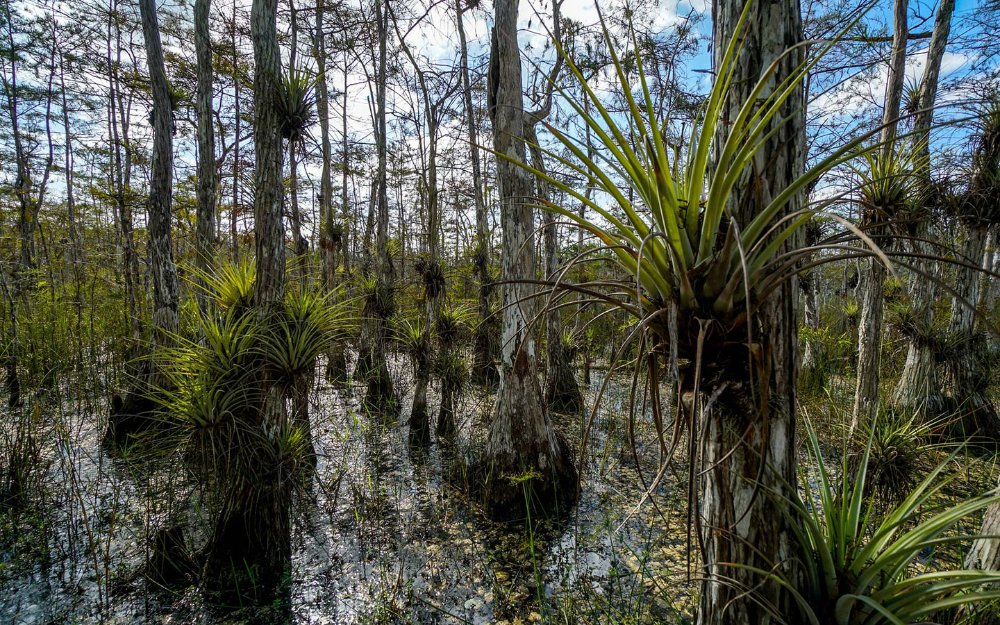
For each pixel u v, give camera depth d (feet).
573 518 14.21
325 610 10.61
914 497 5.02
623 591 10.57
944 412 18.11
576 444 20.11
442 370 23.99
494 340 31.53
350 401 28.07
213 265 14.32
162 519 13.66
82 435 21.09
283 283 13.37
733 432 4.77
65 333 26.12
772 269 4.55
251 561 11.30
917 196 12.49
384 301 32.40
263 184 13.14
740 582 4.89
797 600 4.44
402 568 11.37
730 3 4.95
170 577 11.32
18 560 12.28
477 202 36.24
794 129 4.72
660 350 4.36
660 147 3.96
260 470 11.28
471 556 12.53
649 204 4.10
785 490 4.75
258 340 11.46
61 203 51.19
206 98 23.70
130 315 26.89
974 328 19.84
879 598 4.50
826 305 42.32
